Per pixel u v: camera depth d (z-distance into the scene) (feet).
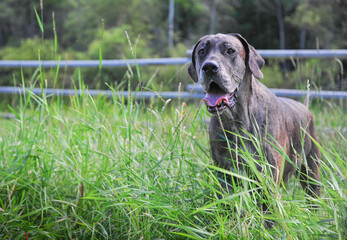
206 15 79.15
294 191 8.30
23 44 43.27
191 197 7.82
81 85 11.09
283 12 77.97
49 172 8.72
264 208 8.25
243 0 80.64
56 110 10.07
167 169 8.50
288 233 6.29
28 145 9.46
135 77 16.85
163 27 67.00
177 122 9.17
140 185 7.83
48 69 21.57
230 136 8.32
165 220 7.73
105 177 8.28
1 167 8.96
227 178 8.51
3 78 30.22
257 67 8.24
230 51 8.00
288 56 15.97
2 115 18.12
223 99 7.72
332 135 12.16
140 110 10.36
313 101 15.72
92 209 8.37
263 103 8.52
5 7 63.98
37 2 40.63
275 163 8.22
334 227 6.79
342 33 53.72
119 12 57.36
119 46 39.81
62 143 9.18
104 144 9.29
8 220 7.97
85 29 53.78
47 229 8.02
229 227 6.84
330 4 54.19
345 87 16.51
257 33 81.05
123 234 7.76
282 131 8.64
